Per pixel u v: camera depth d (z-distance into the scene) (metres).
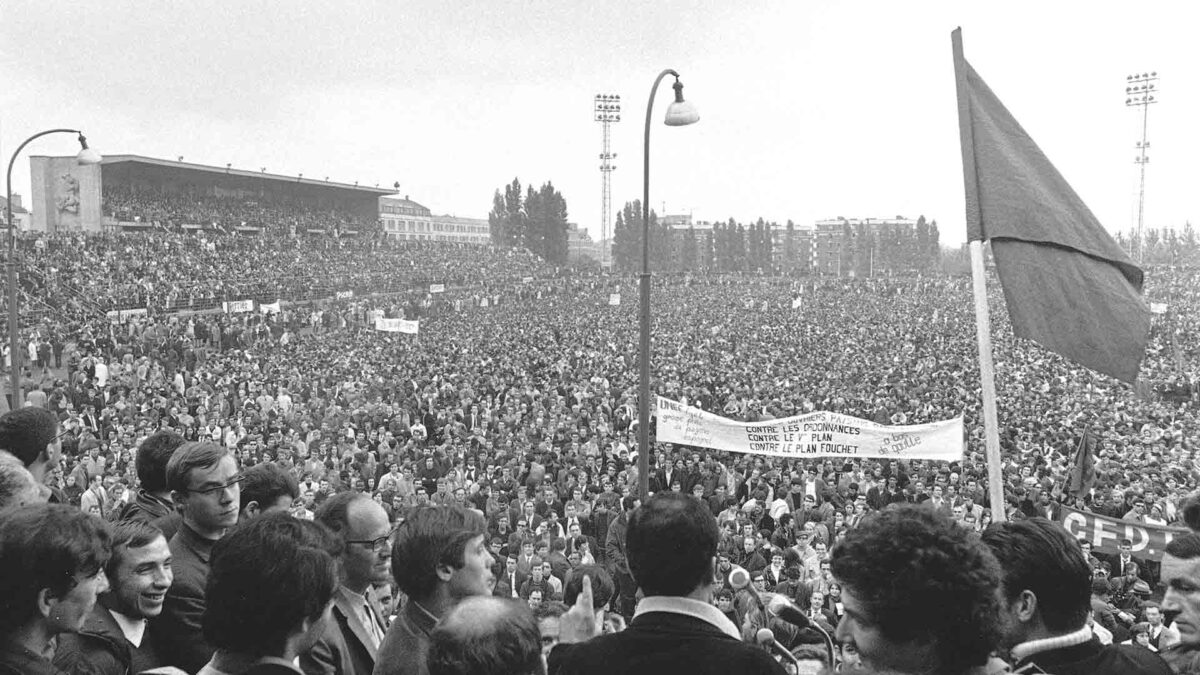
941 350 50.12
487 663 2.59
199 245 66.25
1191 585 3.71
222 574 2.96
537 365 41.22
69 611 3.31
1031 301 7.27
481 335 52.34
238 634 2.93
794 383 37.75
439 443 25.69
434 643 2.69
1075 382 39.06
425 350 44.47
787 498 17.94
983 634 2.43
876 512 2.65
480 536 3.90
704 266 155.38
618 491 18.56
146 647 4.12
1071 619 3.08
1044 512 16.97
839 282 97.75
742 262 150.38
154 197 75.44
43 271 47.38
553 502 17.78
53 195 68.31
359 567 4.29
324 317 54.59
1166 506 17.03
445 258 91.44
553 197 134.12
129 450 19.11
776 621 4.71
